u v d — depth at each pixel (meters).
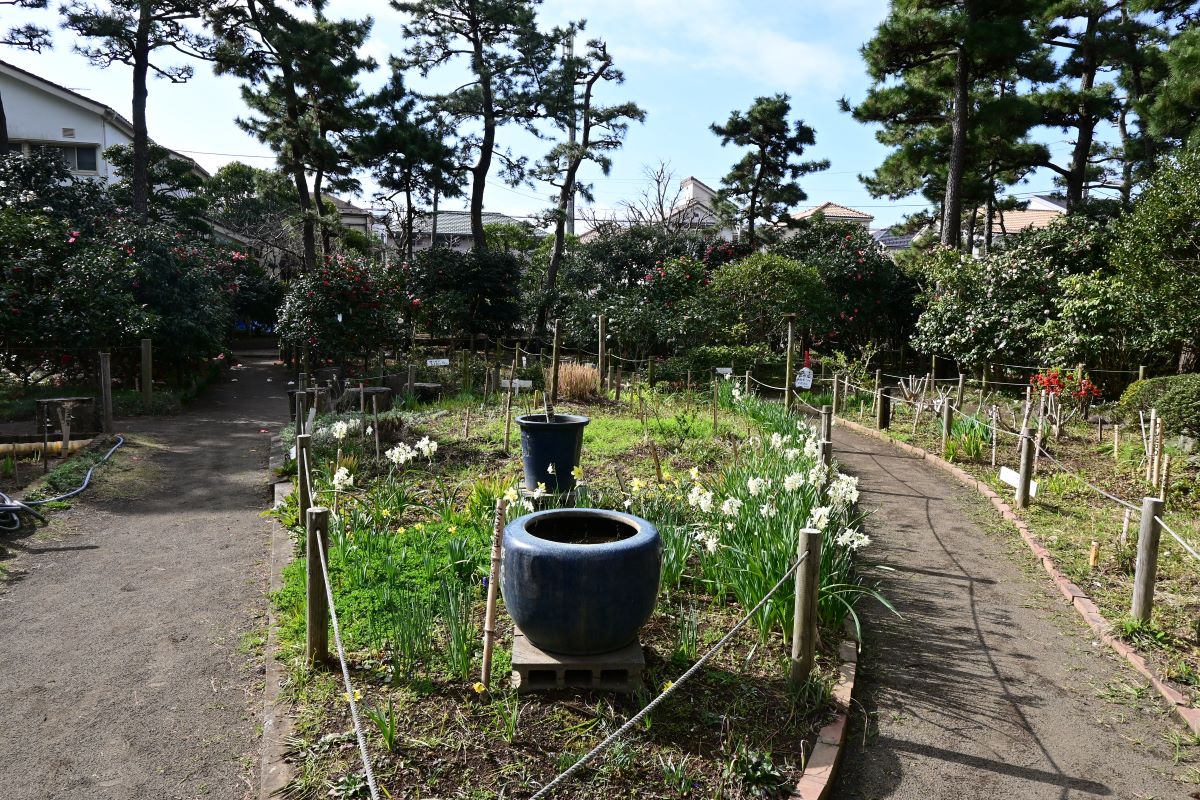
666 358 18.56
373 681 3.77
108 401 10.62
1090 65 22.23
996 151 22.61
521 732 3.34
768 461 6.89
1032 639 4.73
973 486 8.38
